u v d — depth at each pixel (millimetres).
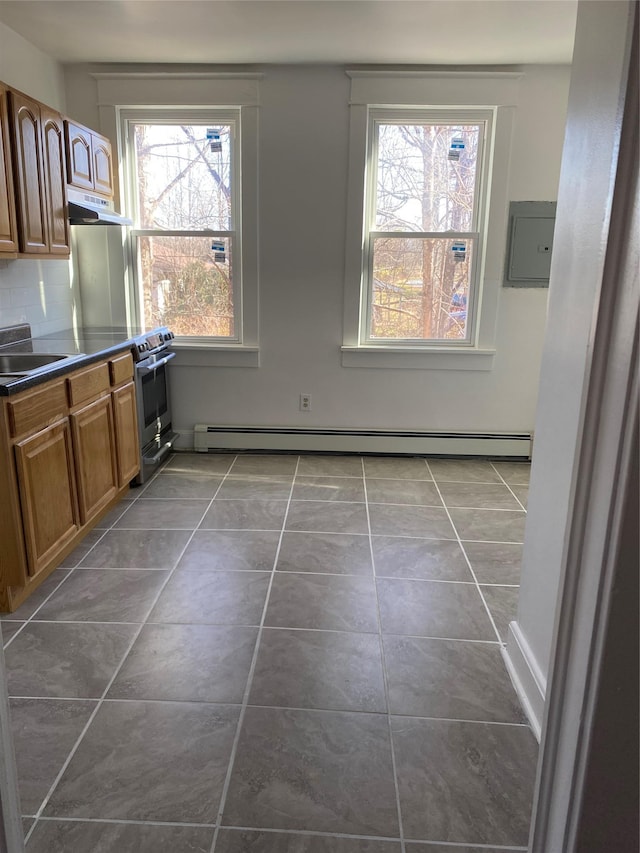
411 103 3697
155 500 3377
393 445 4176
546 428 1765
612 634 752
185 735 1700
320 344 4082
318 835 1416
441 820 1460
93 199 3447
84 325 4055
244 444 4219
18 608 2311
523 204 3820
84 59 3605
